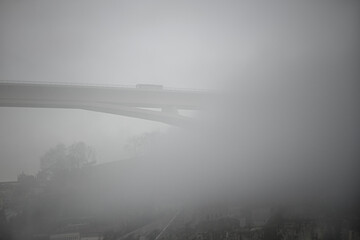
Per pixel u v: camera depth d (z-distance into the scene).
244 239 35.09
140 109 62.53
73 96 62.91
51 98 62.34
